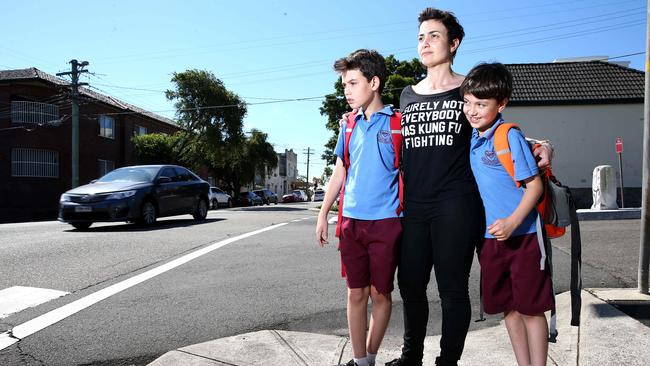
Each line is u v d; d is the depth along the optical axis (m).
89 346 3.13
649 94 3.93
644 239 3.88
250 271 5.26
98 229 9.26
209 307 3.97
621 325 3.10
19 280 4.74
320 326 3.59
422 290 2.47
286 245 7.05
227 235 8.24
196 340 3.27
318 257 6.08
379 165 2.45
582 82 20.12
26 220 24.39
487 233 2.29
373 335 2.61
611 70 20.78
